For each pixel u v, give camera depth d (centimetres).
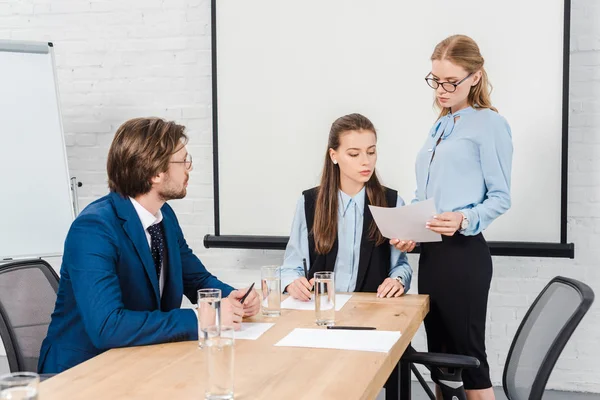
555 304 173
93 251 170
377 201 243
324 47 357
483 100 244
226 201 374
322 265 243
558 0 325
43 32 399
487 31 335
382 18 349
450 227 215
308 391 127
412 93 347
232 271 387
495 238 338
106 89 394
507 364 188
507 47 333
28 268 203
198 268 221
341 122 238
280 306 203
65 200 352
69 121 399
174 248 198
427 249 241
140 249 181
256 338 169
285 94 364
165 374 139
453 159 238
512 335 351
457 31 339
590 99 334
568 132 331
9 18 402
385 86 351
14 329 186
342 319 192
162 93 388
